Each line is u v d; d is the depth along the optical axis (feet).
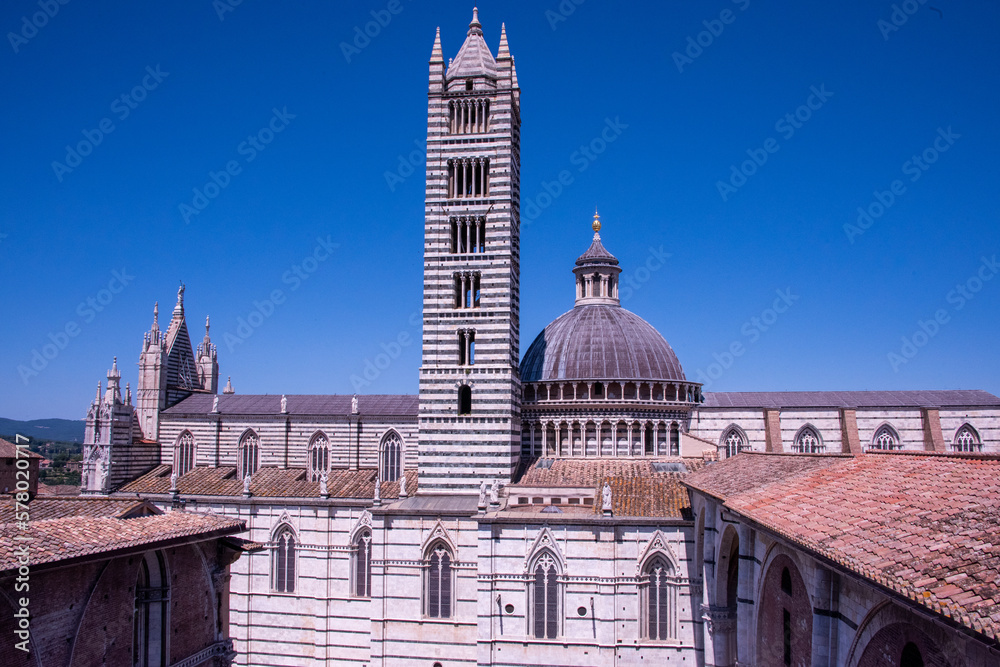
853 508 103.76
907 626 82.43
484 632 205.98
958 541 79.41
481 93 257.34
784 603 126.31
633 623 202.90
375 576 229.04
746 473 164.35
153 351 323.16
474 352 248.32
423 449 246.68
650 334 278.46
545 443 265.75
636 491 225.76
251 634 261.03
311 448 304.91
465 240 256.11
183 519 159.74
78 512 170.91
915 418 298.35
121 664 140.26
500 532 208.03
